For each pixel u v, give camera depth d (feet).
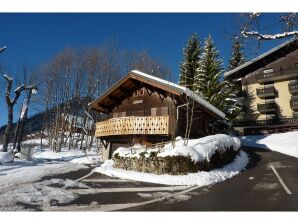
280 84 146.72
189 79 138.00
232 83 155.02
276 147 94.84
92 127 133.18
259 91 146.72
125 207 30.14
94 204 31.32
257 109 146.92
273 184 40.29
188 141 57.00
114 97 86.94
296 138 103.35
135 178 47.19
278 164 60.64
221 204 30.81
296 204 29.81
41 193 36.04
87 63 146.00
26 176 49.78
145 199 33.50
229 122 132.36
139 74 76.79
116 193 36.68
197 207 29.84
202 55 135.74
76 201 32.58
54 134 134.10
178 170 46.70
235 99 150.30
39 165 66.54
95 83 143.23
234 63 160.86
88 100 140.56
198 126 86.89
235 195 34.76
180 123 76.28
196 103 75.46
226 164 57.52
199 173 46.44
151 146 64.90
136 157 52.49
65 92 142.72
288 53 142.00
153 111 79.97
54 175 51.52
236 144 70.28
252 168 57.67
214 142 55.83
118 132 76.18
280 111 143.84
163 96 79.46
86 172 55.77
